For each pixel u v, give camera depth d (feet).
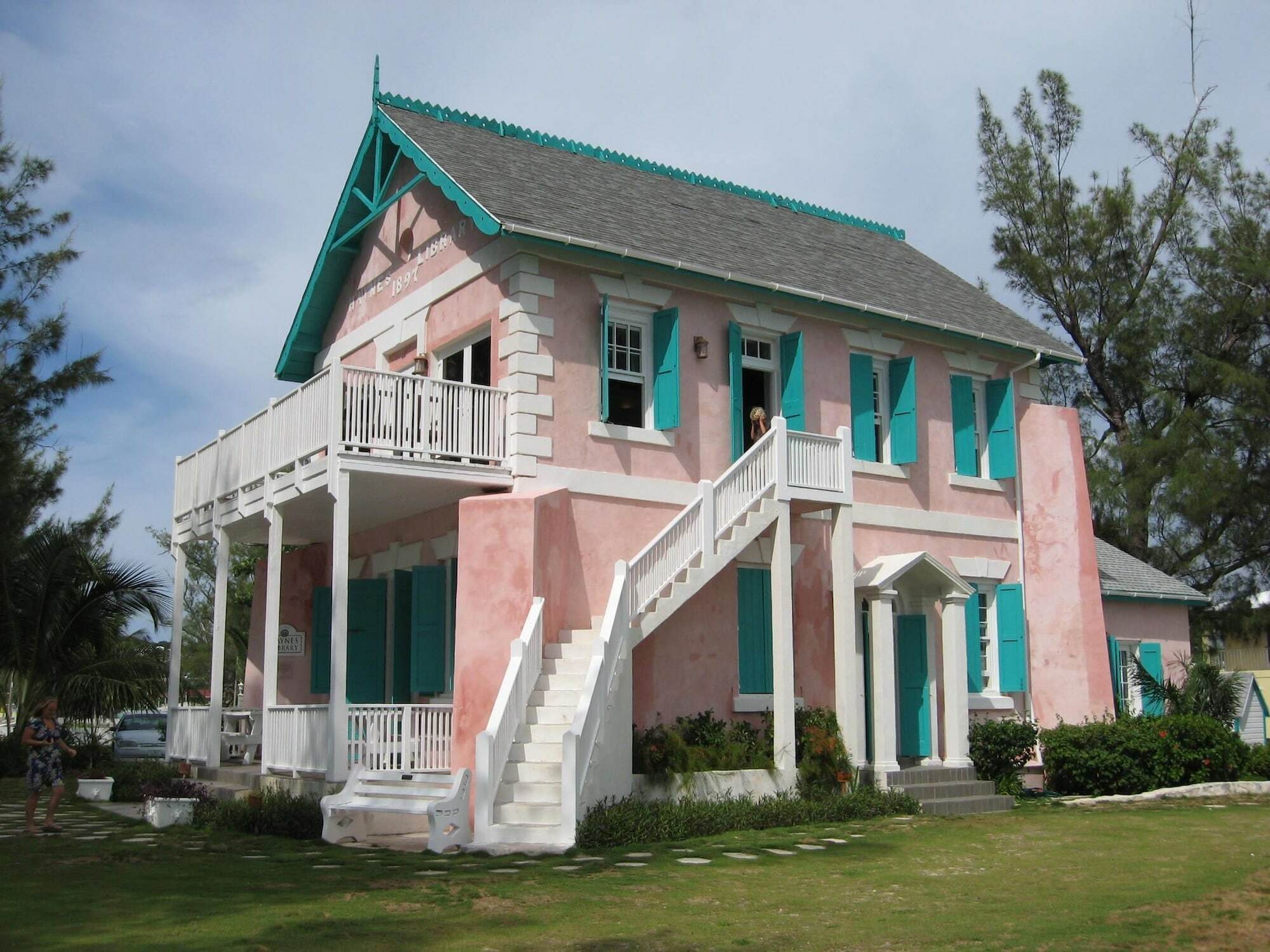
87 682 83.46
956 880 37.09
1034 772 66.85
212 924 29.96
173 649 67.77
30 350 87.30
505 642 50.26
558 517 53.01
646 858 41.32
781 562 56.39
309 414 52.65
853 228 86.58
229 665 133.28
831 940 28.63
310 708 50.37
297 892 34.24
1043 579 72.54
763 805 51.03
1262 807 57.93
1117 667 77.71
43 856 41.19
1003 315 78.74
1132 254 115.34
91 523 89.20
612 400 58.80
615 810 45.55
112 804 60.18
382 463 50.88
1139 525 108.27
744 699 59.52
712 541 53.78
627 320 59.62
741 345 62.90
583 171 69.72
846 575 58.70
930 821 52.95
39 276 88.89
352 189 68.95
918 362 70.23
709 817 47.93
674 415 58.29
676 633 57.77
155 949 27.30
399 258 67.05
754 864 40.27
